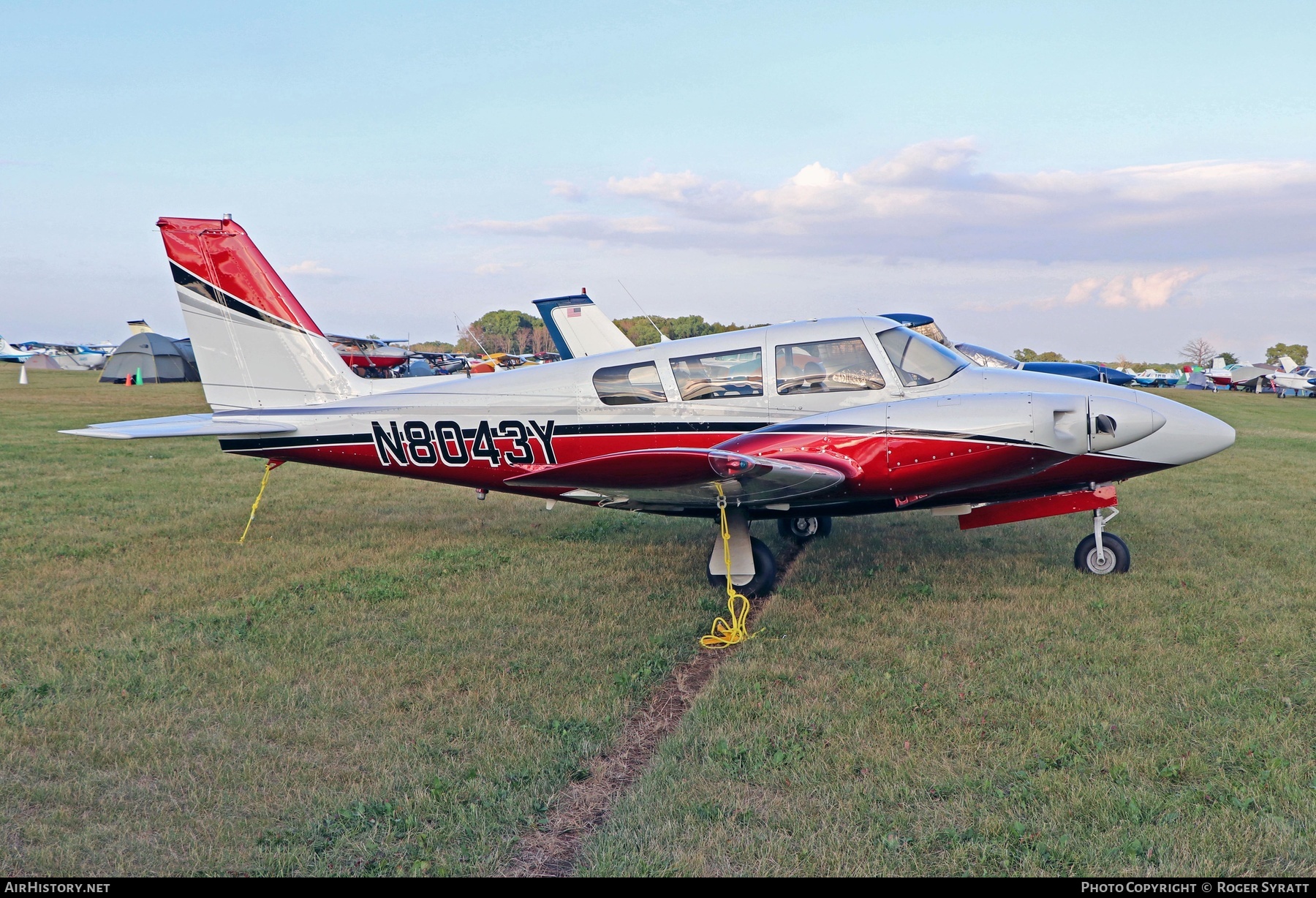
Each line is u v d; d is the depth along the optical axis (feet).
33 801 10.49
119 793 10.66
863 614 17.63
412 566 21.83
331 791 10.71
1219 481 35.83
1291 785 10.50
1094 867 9.09
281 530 26.18
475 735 12.22
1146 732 11.98
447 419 22.54
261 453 23.86
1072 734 11.96
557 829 10.07
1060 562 21.99
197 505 30.19
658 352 21.39
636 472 17.02
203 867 9.21
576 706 13.17
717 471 16.56
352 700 13.42
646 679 14.33
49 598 18.79
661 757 11.56
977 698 13.29
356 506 30.58
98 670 14.62
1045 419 17.60
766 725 12.46
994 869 9.09
